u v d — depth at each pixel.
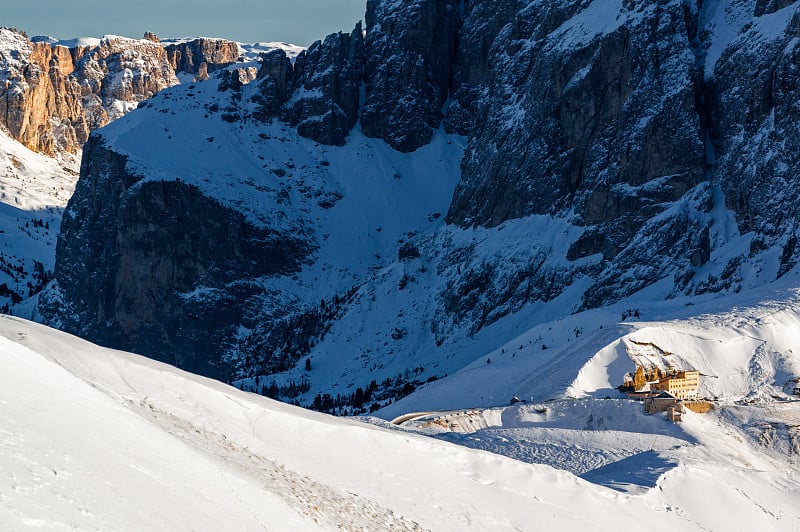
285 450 51.41
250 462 46.16
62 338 53.00
